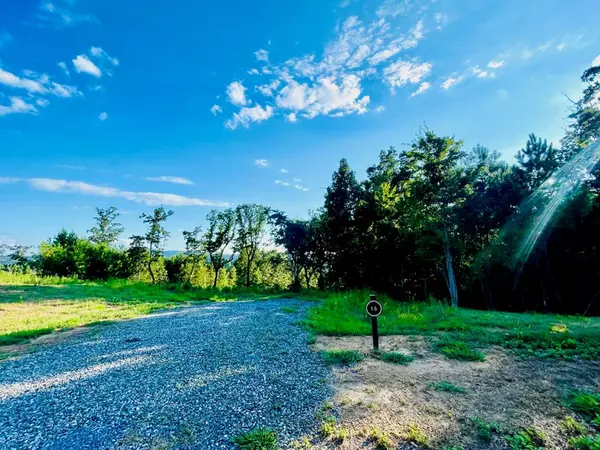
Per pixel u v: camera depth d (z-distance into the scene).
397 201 23.31
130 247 31.64
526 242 18.86
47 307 12.90
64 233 31.83
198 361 6.06
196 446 3.21
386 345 6.99
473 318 10.04
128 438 3.38
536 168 19.84
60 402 4.29
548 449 2.96
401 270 24.59
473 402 3.97
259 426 3.56
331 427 3.48
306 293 25.44
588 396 3.80
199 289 26.12
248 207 34.00
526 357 5.71
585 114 18.09
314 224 31.23
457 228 20.78
